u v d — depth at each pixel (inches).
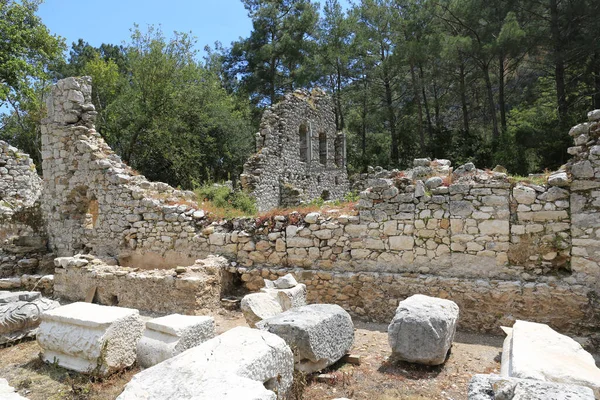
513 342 209.6
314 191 952.3
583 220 288.5
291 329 218.4
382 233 348.2
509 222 309.1
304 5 1561.3
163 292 365.4
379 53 1238.9
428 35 1052.5
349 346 250.4
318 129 985.5
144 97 1081.4
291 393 197.6
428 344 229.8
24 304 292.4
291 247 385.1
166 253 452.1
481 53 988.6
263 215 409.1
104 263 440.8
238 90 1627.7
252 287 389.7
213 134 1211.9
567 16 854.5
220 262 397.7
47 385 222.2
